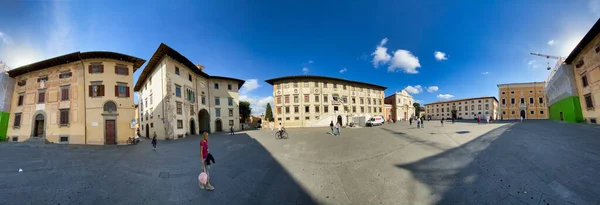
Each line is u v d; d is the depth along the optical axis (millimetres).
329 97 40562
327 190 5680
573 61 23688
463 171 6590
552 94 32281
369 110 46281
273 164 8562
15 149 14641
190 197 5434
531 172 6109
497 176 6008
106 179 7000
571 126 19094
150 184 6461
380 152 10016
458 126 24797
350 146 12266
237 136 22953
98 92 18531
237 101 38156
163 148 14727
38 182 6676
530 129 17312
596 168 6102
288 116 39281
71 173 7754
